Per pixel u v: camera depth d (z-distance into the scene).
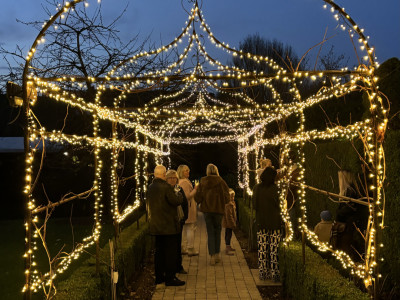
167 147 16.05
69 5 3.68
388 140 5.19
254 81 4.68
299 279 5.05
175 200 6.41
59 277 7.50
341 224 5.67
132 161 15.02
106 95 14.16
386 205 5.21
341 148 8.05
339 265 5.60
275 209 6.66
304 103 5.82
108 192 14.35
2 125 19.30
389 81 5.98
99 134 13.99
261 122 9.95
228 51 5.42
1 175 16.92
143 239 8.13
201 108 7.25
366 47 3.76
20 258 9.12
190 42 5.80
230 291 6.29
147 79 4.50
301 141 5.63
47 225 13.66
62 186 15.82
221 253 8.95
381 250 5.30
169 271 6.54
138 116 7.86
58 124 15.05
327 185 9.04
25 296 3.46
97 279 4.75
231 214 8.77
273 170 6.71
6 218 16.62
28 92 3.67
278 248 6.66
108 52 13.34
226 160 21.28
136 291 6.46
